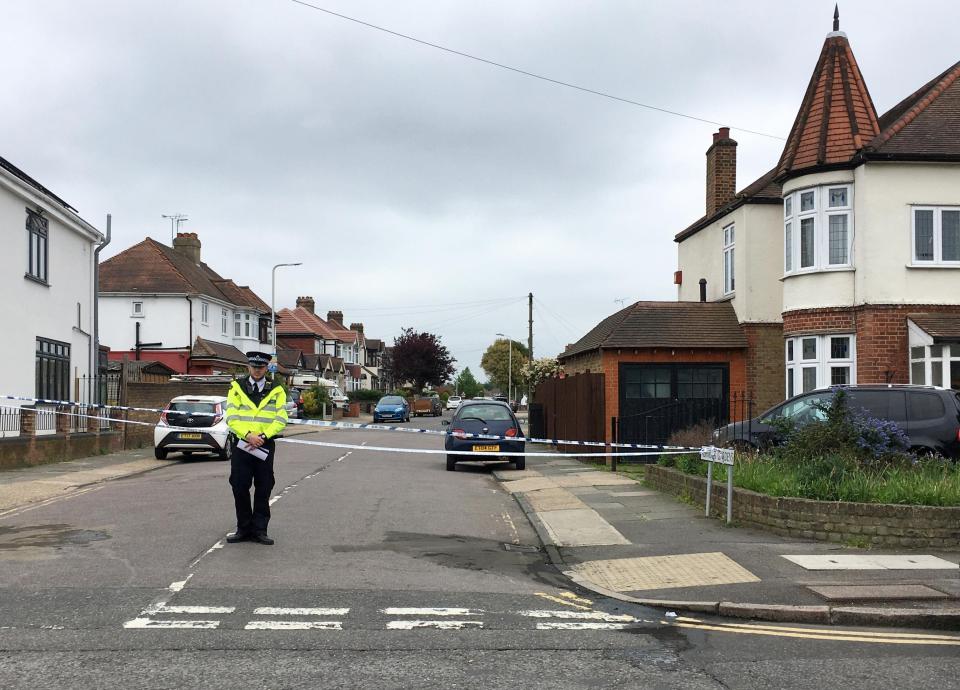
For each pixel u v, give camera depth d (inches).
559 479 601.3
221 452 760.3
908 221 665.0
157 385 1066.1
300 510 443.2
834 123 693.3
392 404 1887.3
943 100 706.8
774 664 205.2
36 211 776.3
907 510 342.3
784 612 248.4
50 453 706.8
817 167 685.3
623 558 330.3
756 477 410.0
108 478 606.9
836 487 367.9
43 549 331.3
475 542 368.5
